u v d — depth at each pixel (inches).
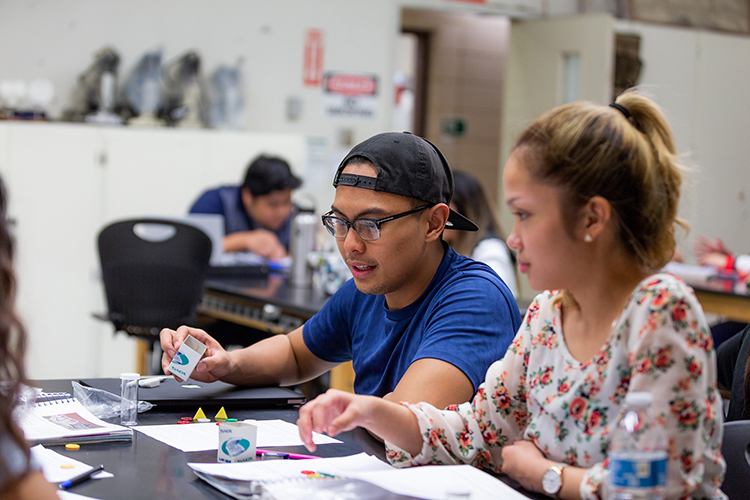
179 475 47.3
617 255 44.3
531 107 247.3
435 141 294.8
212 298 142.9
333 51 230.8
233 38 219.6
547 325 47.8
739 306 156.5
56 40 202.4
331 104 231.9
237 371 69.7
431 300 63.6
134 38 209.2
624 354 42.9
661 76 250.8
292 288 140.0
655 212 43.6
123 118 206.4
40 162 179.5
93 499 42.6
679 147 255.1
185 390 67.5
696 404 39.9
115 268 135.0
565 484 43.3
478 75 298.7
